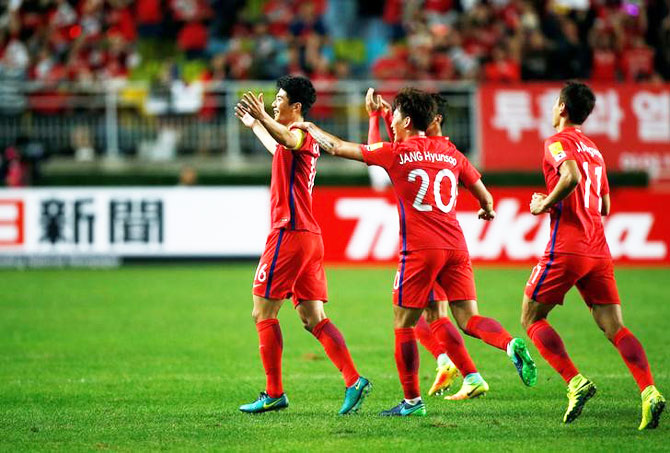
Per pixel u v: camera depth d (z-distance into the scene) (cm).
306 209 2680
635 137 7469
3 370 3438
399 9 9012
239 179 7075
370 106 2916
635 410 2725
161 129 7375
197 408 2802
